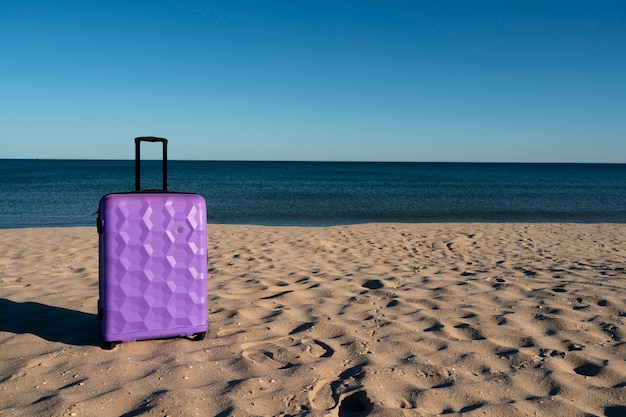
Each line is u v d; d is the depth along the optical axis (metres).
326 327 3.76
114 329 3.12
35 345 3.29
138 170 3.49
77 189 36.69
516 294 4.86
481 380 2.83
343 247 8.44
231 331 3.67
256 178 65.06
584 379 2.86
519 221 18.56
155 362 3.01
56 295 4.62
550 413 2.46
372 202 28.20
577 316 4.06
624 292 4.82
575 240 9.68
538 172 112.75
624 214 21.52
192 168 118.62
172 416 2.32
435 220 18.92
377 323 3.90
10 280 5.30
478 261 7.14
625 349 3.31
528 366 3.03
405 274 5.94
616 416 2.44
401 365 3.02
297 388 2.67
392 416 2.37
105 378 2.75
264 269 6.23
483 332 3.65
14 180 51.34
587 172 114.69
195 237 3.29
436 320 3.96
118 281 3.12
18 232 9.62
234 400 2.49
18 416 2.29
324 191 39.16
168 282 3.23
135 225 3.14
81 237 8.91
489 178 73.06
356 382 2.76
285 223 17.48
